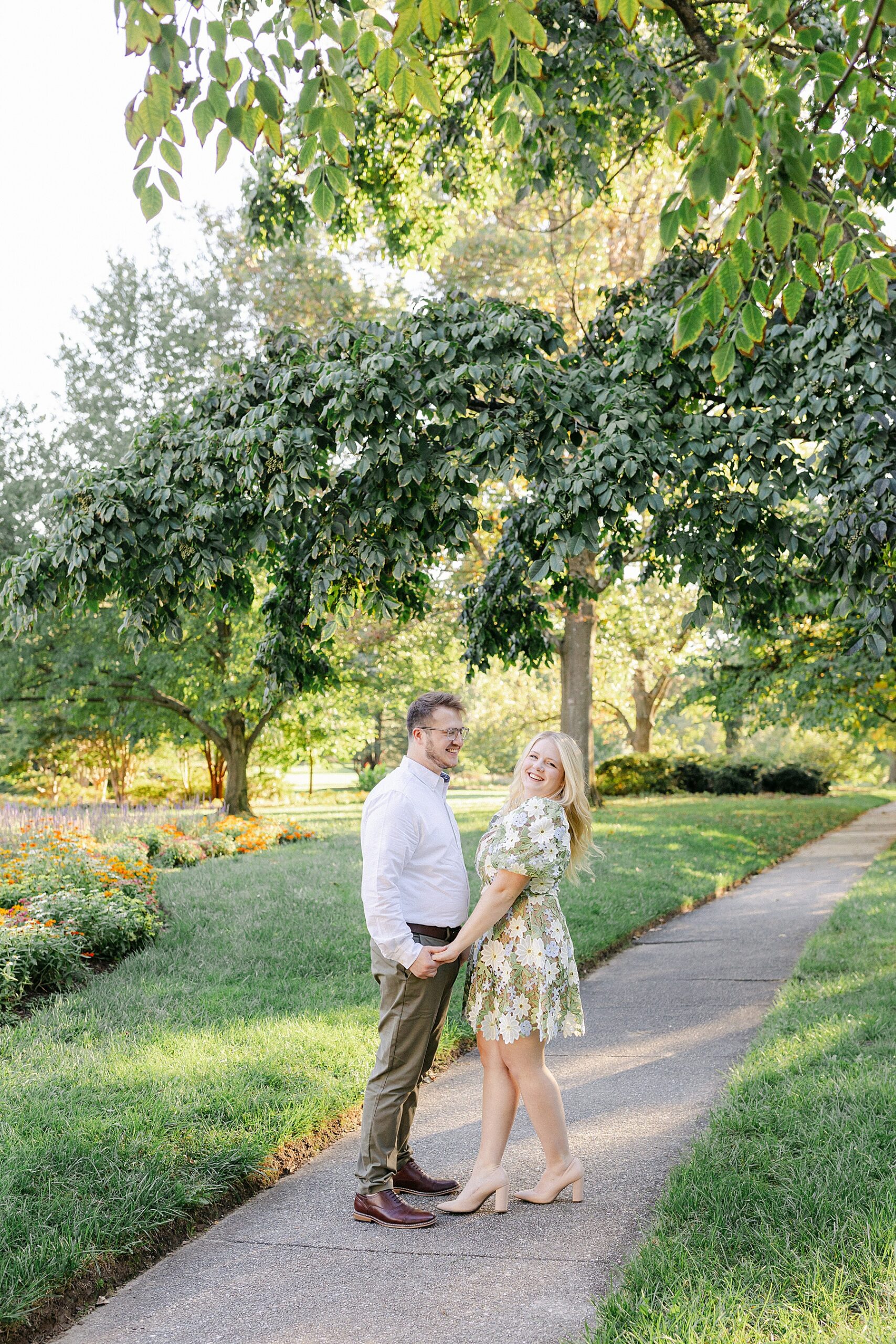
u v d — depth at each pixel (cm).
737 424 550
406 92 316
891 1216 302
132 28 283
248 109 316
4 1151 356
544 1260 308
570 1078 493
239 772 2220
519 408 550
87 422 2144
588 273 1800
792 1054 475
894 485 497
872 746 2755
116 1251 309
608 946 802
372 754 5497
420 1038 347
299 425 573
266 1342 270
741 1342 243
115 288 2198
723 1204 320
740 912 1001
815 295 564
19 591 588
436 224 1228
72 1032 518
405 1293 293
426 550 575
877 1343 239
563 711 1866
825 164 343
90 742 2830
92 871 834
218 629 1997
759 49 310
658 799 2819
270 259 2136
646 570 650
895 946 736
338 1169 394
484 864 354
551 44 746
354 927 786
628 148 995
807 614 1018
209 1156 370
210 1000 584
